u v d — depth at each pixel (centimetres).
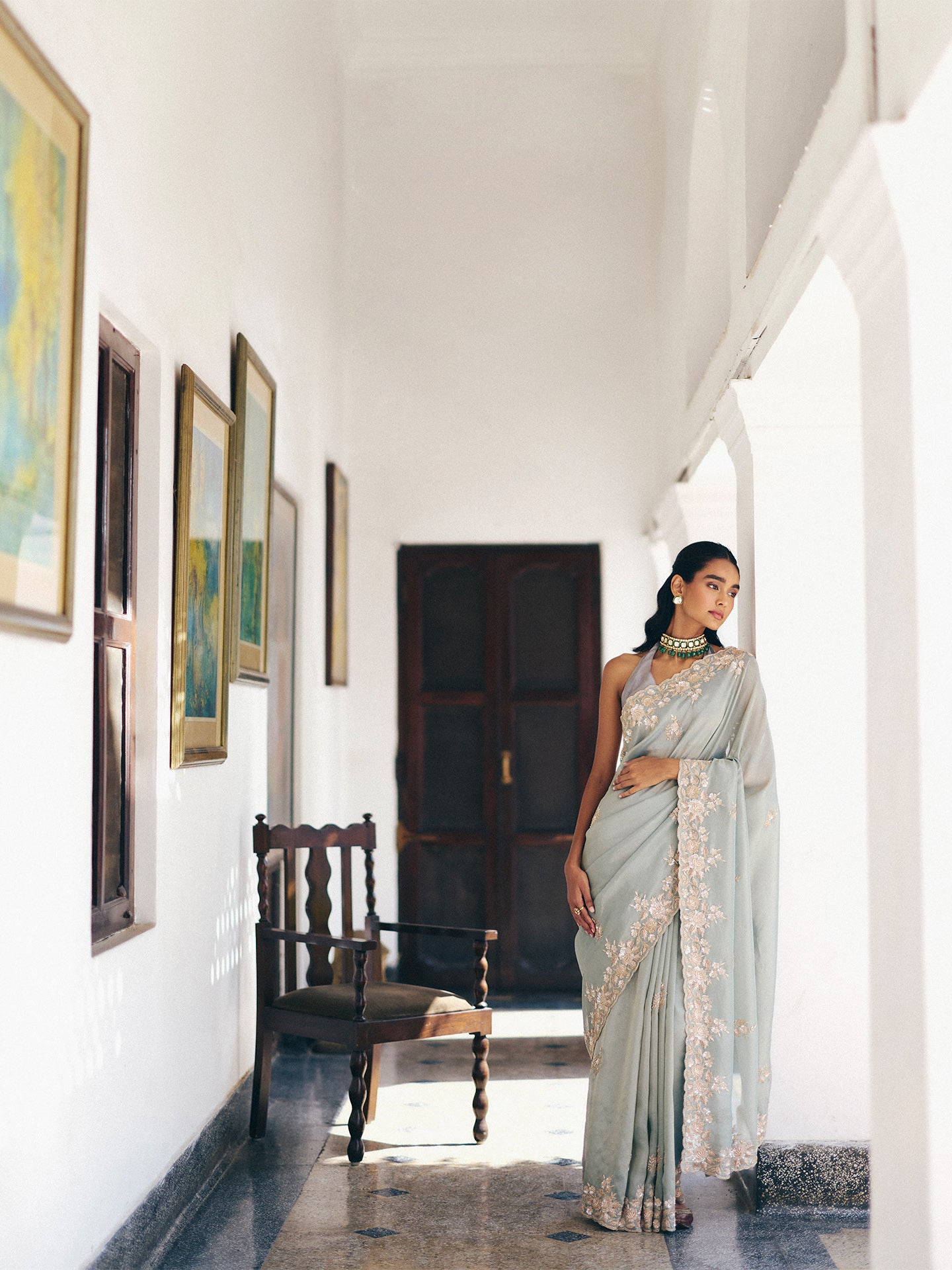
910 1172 232
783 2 396
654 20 705
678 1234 344
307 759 600
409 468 739
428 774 732
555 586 739
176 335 352
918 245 234
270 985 432
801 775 387
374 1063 456
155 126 327
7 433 216
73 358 251
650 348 739
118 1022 292
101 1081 279
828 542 393
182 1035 355
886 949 246
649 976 344
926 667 230
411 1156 412
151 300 325
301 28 579
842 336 349
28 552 228
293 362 560
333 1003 413
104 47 283
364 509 739
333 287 692
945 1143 224
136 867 328
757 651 392
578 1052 572
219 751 392
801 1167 370
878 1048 250
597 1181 350
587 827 373
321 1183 384
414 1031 414
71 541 250
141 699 332
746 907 344
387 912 722
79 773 264
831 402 388
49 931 246
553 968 723
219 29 409
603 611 732
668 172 666
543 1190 379
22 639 231
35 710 238
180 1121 352
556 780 733
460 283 747
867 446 259
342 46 718
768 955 348
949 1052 225
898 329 240
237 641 418
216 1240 335
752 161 403
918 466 233
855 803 386
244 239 451
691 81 562
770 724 389
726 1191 391
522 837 727
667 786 349
